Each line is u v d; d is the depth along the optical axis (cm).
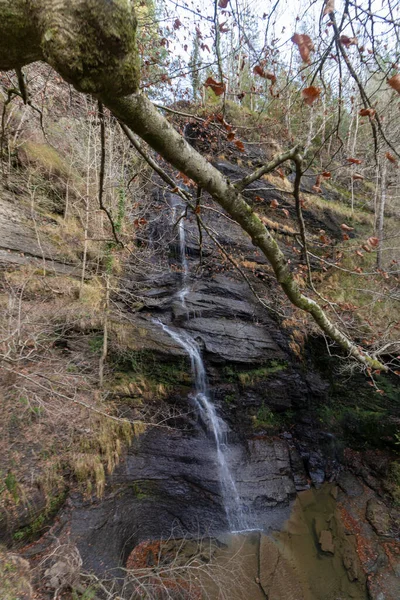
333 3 146
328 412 911
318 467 830
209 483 684
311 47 113
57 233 841
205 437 741
